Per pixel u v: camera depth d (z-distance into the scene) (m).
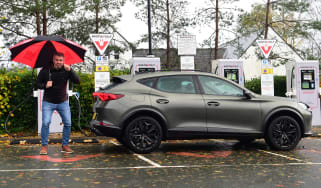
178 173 6.00
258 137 8.37
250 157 7.54
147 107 7.83
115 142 9.96
